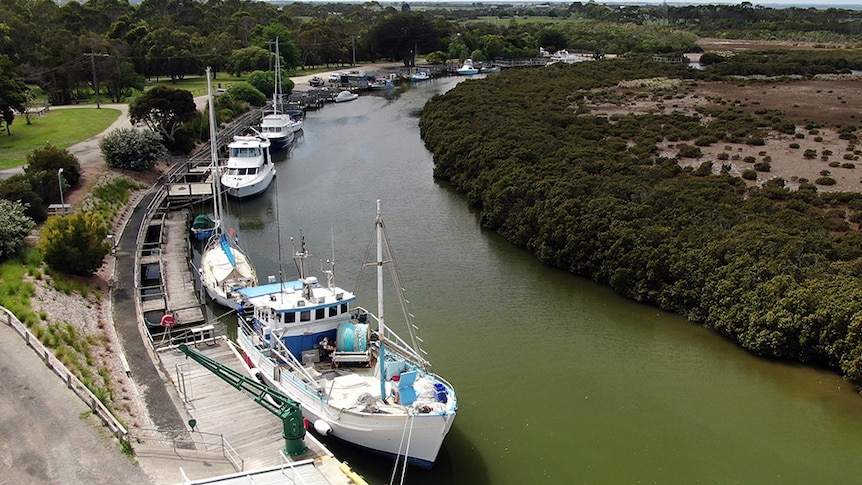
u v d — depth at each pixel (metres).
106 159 69.69
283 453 27.06
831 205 58.41
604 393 36.28
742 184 62.75
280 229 61.50
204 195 66.94
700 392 36.59
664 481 29.72
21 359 30.98
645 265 47.81
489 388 36.41
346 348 34.00
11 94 81.06
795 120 92.88
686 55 191.50
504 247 58.09
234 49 154.62
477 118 93.38
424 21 189.50
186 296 45.19
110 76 109.94
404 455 28.89
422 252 56.38
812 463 31.16
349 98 138.25
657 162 71.06
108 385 31.95
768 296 40.78
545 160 69.12
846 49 196.00
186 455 26.73
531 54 197.12
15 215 45.75
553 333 42.84
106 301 43.34
